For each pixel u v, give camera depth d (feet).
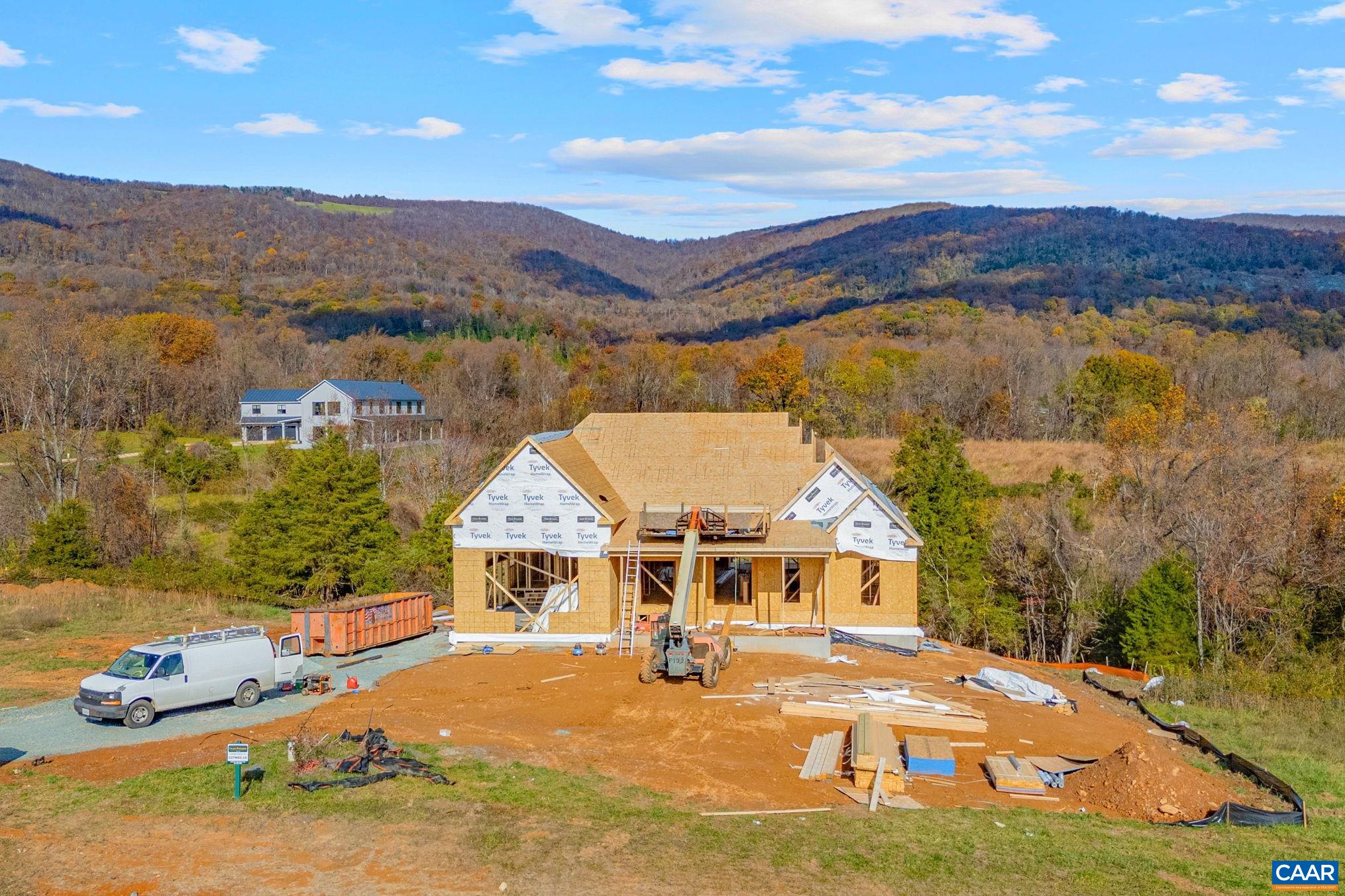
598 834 54.80
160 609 122.11
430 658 100.27
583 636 104.78
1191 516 142.00
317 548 140.46
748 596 115.75
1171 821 62.49
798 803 61.82
